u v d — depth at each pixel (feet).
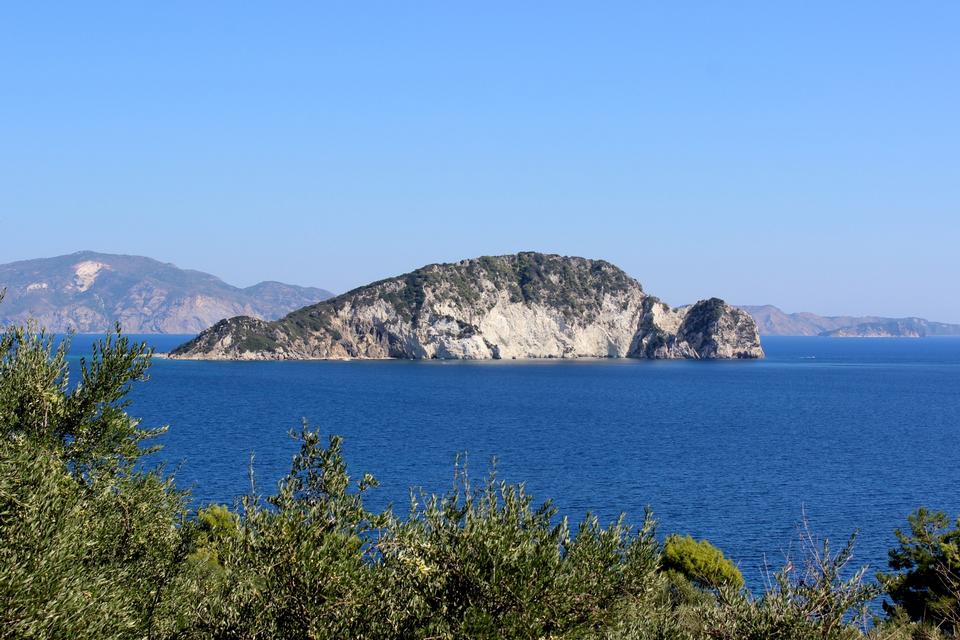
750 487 245.04
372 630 46.09
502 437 367.45
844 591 49.37
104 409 67.87
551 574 46.42
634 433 393.50
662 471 273.95
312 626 45.80
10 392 64.69
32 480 51.72
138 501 66.08
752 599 52.49
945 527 88.22
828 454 324.39
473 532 47.85
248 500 51.83
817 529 186.09
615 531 51.52
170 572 63.67
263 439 339.98
